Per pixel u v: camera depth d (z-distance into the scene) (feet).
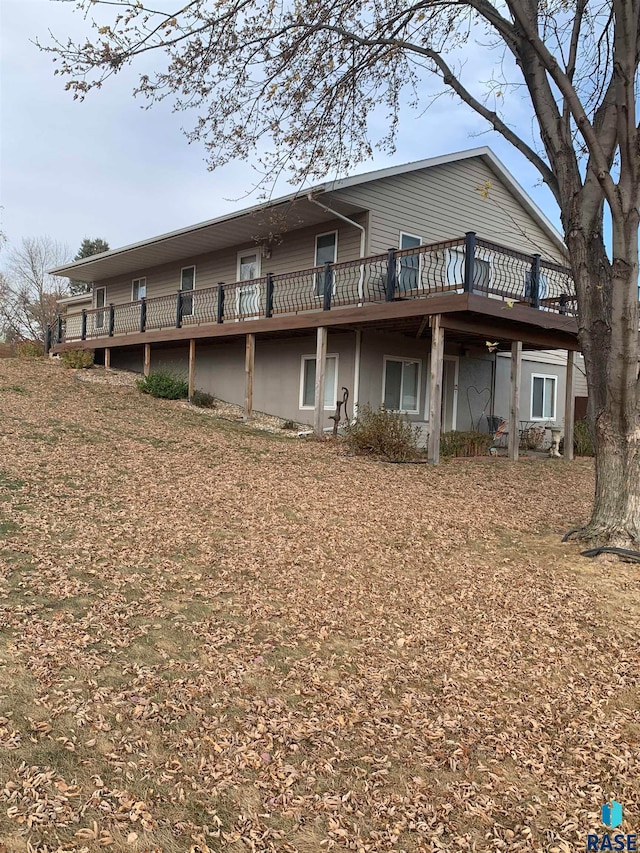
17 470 26.04
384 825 8.48
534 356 58.95
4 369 59.72
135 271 73.20
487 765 9.87
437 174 48.83
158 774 9.14
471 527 23.08
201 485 26.63
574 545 20.70
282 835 8.16
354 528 21.93
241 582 16.69
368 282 43.50
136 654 12.54
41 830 7.88
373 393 45.09
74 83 19.77
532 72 20.65
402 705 11.47
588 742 10.57
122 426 39.29
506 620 15.24
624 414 19.90
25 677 11.30
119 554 17.92
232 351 56.13
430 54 22.04
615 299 18.40
